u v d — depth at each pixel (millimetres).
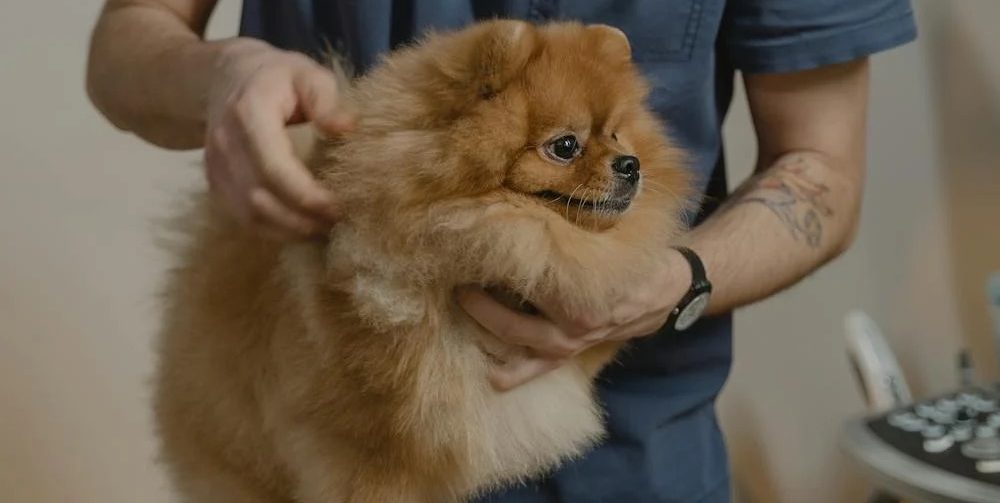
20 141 1550
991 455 1441
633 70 985
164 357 1102
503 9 1133
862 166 1313
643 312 960
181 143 1103
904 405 1754
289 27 1197
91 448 1669
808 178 1221
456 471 961
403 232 833
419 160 819
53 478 1631
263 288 932
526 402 996
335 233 846
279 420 934
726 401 2150
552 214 873
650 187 984
